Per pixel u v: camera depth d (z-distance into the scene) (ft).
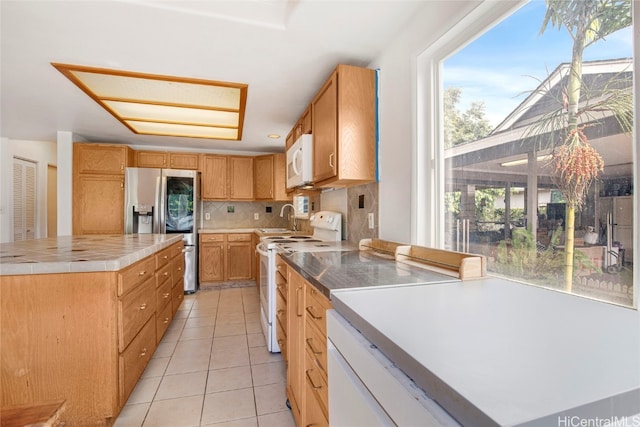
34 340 4.52
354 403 2.30
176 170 13.53
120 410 5.06
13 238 14.26
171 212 13.44
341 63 6.77
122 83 7.90
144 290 6.21
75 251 5.80
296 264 4.76
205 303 12.03
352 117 6.34
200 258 14.40
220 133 12.60
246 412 5.38
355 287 3.26
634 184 2.55
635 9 2.54
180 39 5.78
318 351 3.69
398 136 5.84
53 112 9.98
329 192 9.90
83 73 7.25
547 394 1.35
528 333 2.04
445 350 1.78
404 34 5.58
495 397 1.33
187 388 6.11
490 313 2.45
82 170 12.64
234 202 16.76
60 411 1.87
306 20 5.27
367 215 7.18
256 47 6.09
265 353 7.68
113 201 12.92
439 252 4.50
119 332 4.92
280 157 15.29
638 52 2.51
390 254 5.69
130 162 13.52
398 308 2.56
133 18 5.14
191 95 8.73
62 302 4.59
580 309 2.55
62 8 4.88
